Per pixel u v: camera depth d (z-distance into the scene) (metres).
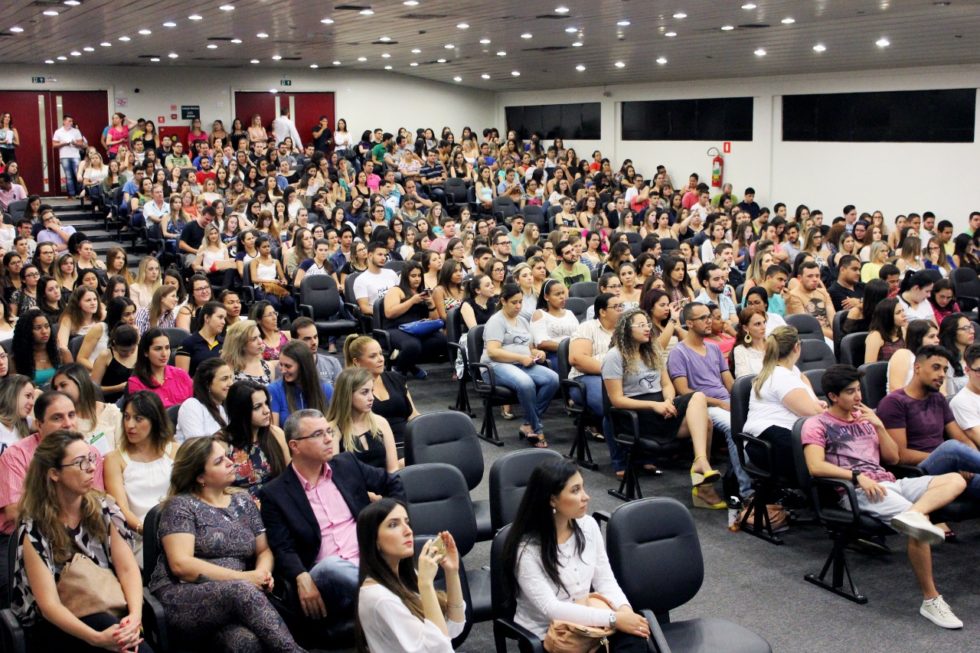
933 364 5.74
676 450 6.58
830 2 11.54
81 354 7.45
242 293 11.86
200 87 23.50
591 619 3.79
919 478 5.39
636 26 14.22
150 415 4.86
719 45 15.86
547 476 3.90
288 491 4.46
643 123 22.61
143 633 4.11
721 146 20.56
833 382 5.48
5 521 4.86
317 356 6.73
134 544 4.67
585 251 13.05
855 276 9.96
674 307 8.59
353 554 4.48
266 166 19.09
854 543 5.99
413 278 9.49
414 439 5.54
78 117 22.44
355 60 21.45
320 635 4.23
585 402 7.27
